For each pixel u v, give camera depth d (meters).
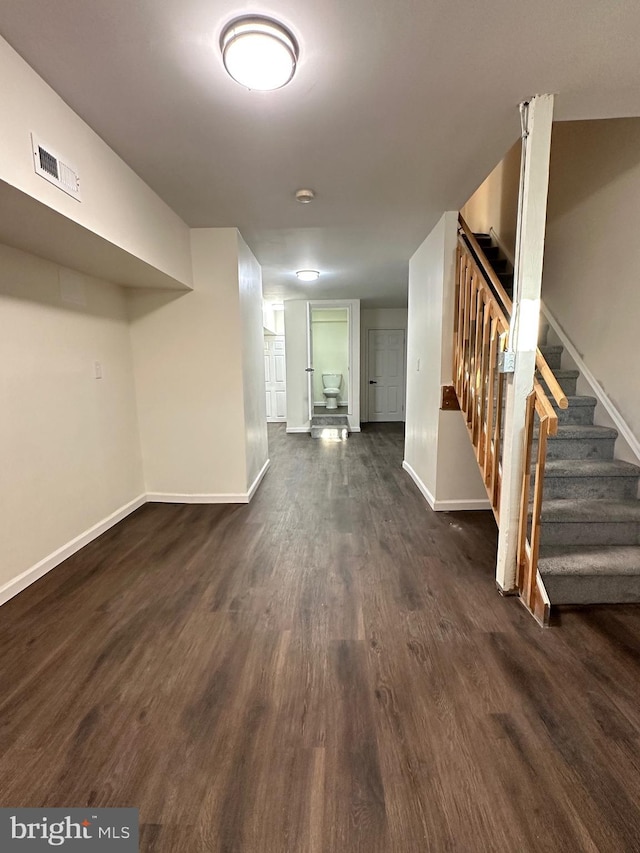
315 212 2.79
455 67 1.44
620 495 2.25
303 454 5.34
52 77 1.46
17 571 2.07
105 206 1.91
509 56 1.39
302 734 1.26
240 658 1.59
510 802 1.06
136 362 3.29
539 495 1.78
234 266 3.13
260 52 1.28
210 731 1.27
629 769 1.14
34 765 1.17
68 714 1.34
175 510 3.27
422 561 2.38
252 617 1.86
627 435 2.33
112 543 2.66
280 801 1.07
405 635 1.72
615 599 1.92
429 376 3.34
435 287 3.11
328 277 4.89
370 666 1.54
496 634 1.72
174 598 2.02
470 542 2.63
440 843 0.97
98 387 2.80
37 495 2.22
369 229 3.16
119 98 1.58
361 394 8.11
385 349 8.03
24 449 2.13
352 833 0.99
